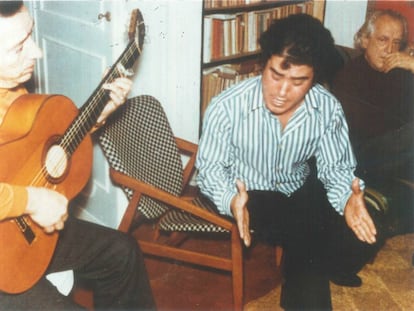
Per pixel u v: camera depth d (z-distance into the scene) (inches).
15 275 57.3
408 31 112.3
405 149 100.9
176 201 77.0
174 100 112.0
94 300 69.9
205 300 88.4
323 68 68.0
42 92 110.6
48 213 56.7
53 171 63.4
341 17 137.9
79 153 67.8
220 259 79.9
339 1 136.3
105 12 89.7
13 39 56.9
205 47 118.3
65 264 65.2
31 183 60.3
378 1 126.5
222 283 92.8
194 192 124.6
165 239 103.7
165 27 104.3
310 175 84.7
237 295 80.4
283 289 74.5
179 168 90.4
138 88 104.6
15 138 58.7
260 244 103.5
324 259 72.9
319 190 80.9
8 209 53.7
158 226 84.4
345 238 73.5
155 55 105.2
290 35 64.4
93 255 66.1
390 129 106.1
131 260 67.5
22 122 59.4
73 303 59.6
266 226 74.9
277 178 80.4
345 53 117.6
